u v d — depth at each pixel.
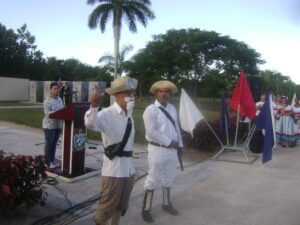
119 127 3.31
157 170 4.30
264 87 31.66
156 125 4.30
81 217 4.28
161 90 4.30
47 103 6.13
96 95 3.12
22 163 3.94
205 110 30.86
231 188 5.79
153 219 4.34
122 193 3.43
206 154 8.78
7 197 3.69
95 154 7.98
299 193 5.61
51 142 6.18
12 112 18.88
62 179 5.68
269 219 4.49
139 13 29.14
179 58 32.06
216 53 32.59
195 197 5.27
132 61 34.78
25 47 44.97
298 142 11.57
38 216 4.20
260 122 7.86
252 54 33.22
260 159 8.31
